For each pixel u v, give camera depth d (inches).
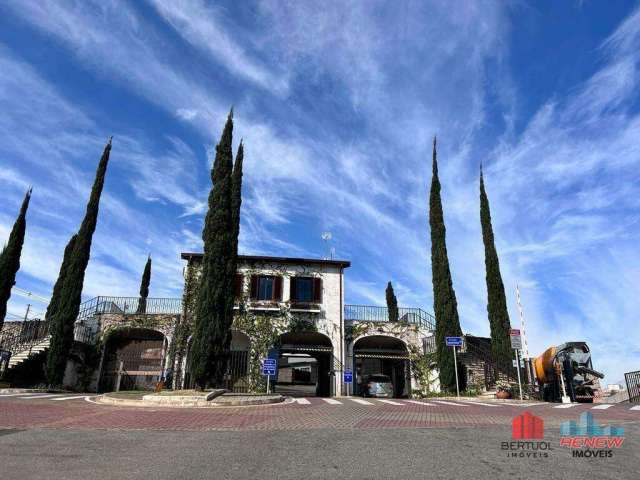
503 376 879.7
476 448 249.0
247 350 968.9
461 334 897.5
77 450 232.2
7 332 969.5
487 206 1028.5
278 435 290.2
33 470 189.2
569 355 716.7
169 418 381.1
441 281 935.0
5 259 892.0
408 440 273.3
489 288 959.6
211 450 237.5
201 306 619.2
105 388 930.7
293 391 1336.1
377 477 185.0
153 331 967.6
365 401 633.0
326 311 999.0
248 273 997.2
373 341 1095.6
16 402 485.1
